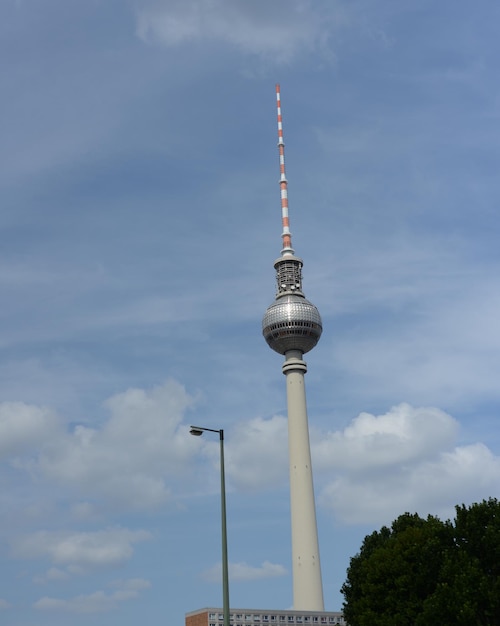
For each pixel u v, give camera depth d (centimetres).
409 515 12681
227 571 5728
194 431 6119
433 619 9831
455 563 10275
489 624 9950
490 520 10706
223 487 6022
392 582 10819
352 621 11769
